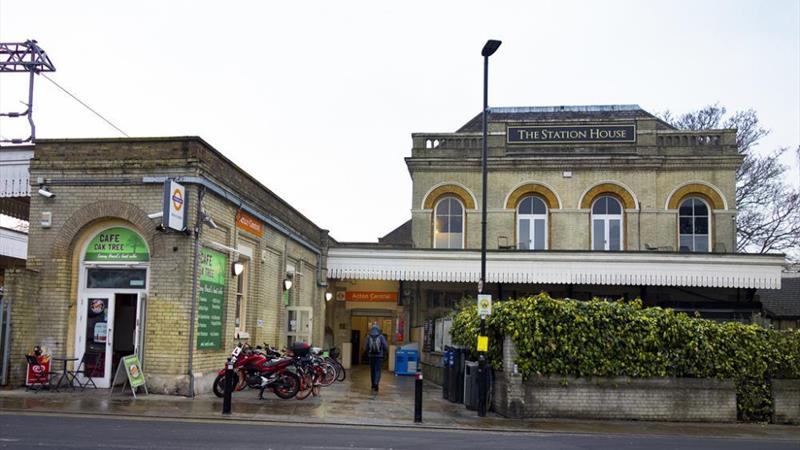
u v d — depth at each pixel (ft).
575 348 51.65
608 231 98.02
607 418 51.34
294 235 78.23
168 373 51.08
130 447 31.35
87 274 54.13
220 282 57.98
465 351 57.98
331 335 105.50
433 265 87.51
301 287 83.66
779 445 41.57
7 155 57.67
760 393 53.42
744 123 132.36
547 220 98.63
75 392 50.88
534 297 53.11
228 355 58.75
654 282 84.02
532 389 51.13
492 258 86.22
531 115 111.55
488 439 39.99
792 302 121.19
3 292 52.24
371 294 108.17
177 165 52.37
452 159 99.86
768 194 128.06
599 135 98.89
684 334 53.11
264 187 67.41
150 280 52.19
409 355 87.45
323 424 43.45
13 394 49.14
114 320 53.83
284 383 54.19
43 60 67.82
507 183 99.45
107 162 53.11
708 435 45.68
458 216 100.27
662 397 51.88
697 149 97.71
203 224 54.08
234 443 33.71
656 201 97.45
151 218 52.31
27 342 52.65
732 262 83.66
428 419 47.80
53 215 53.67
